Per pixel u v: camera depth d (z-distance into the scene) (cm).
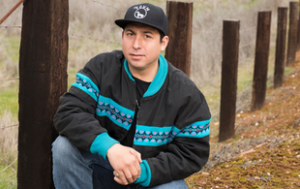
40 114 193
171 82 182
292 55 799
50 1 183
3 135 325
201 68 779
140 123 176
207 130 184
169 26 321
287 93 586
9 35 726
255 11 1127
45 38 186
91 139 159
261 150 317
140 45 168
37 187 201
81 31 836
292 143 310
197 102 181
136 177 160
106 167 185
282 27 657
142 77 181
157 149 182
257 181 259
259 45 548
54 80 194
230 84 442
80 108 172
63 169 173
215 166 313
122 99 178
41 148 196
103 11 930
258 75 553
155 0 1134
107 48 747
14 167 303
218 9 1142
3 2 736
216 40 888
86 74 180
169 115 179
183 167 175
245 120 510
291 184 244
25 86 191
